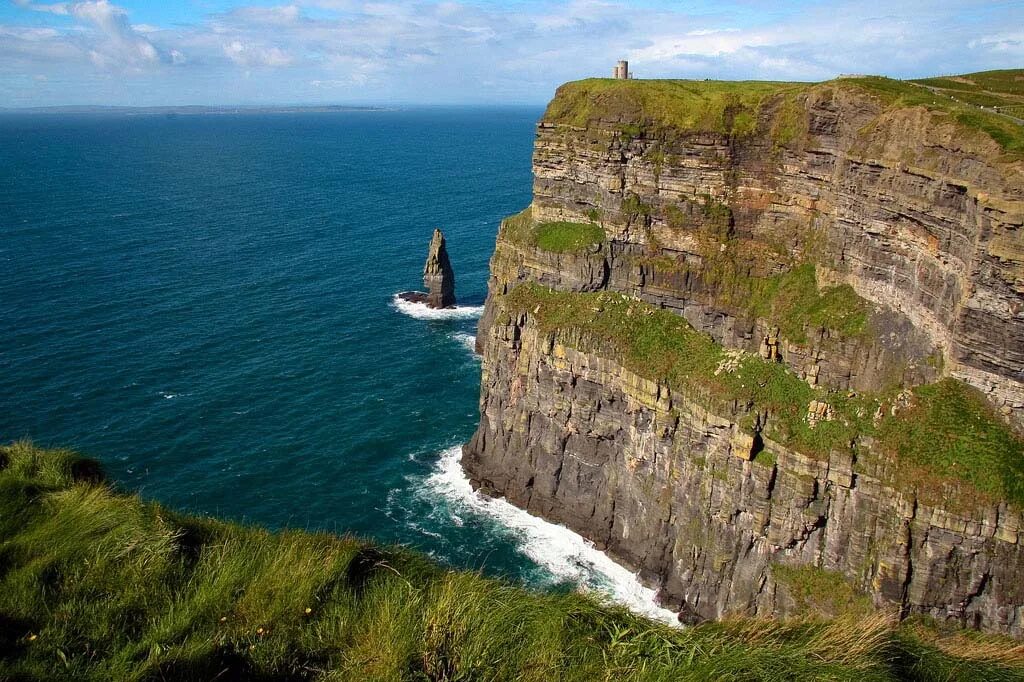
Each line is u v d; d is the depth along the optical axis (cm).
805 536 4781
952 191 4359
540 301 7012
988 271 4028
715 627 1861
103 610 1683
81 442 6925
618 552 5947
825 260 5631
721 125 6306
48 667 1495
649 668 1587
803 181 5875
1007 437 4122
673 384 5603
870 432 4531
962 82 6894
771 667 1595
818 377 5266
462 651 1622
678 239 6575
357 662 1585
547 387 6494
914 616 4250
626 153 6819
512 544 6062
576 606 1816
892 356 4872
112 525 2008
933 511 4134
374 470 6988
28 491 2228
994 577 4044
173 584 1823
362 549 2100
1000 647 2172
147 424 7350
